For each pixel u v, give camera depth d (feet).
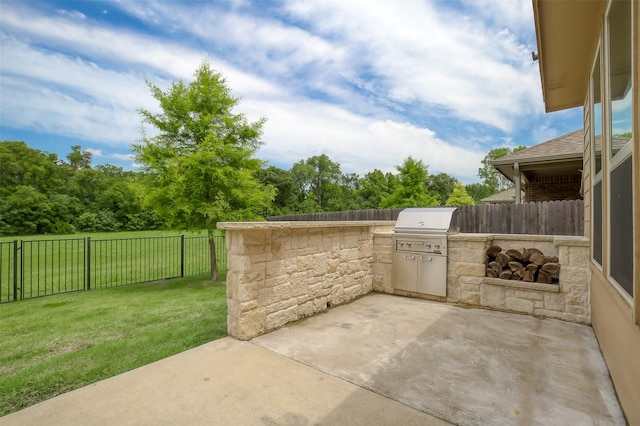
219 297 19.01
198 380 7.82
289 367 8.48
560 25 9.29
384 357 9.07
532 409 6.51
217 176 23.48
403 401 6.84
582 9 8.57
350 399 6.93
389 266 16.87
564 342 10.12
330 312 13.55
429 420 6.17
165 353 9.93
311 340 10.39
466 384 7.54
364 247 16.67
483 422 6.09
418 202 57.98
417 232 15.98
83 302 18.57
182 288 22.44
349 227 15.49
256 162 25.54
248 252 10.59
